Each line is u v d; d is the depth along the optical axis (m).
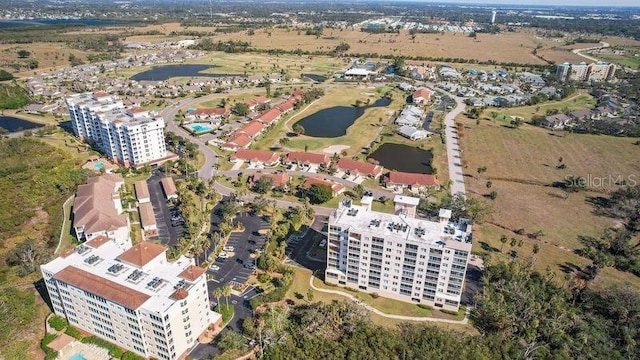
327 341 156.50
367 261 181.62
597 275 199.00
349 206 198.38
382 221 184.75
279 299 181.38
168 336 143.88
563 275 199.88
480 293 185.75
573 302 180.00
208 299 164.88
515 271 189.62
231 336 154.25
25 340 162.00
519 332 166.62
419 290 179.88
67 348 158.38
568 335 163.38
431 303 180.62
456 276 171.12
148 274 159.75
